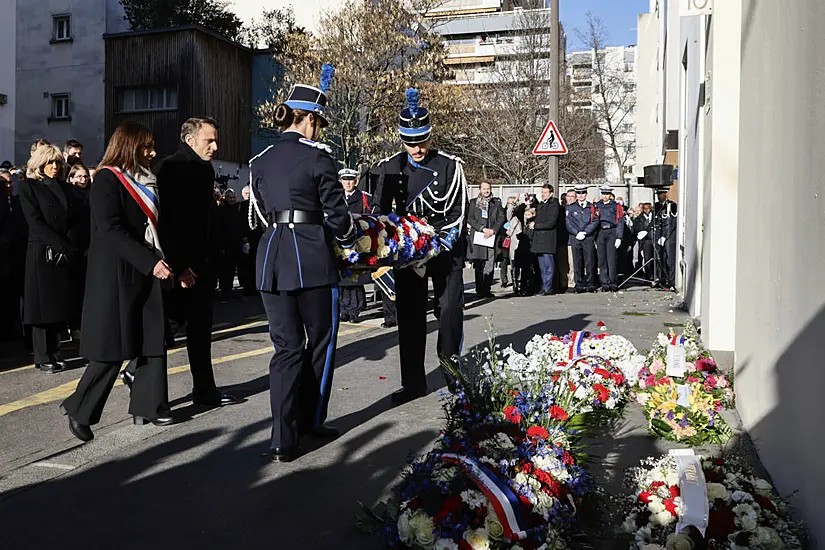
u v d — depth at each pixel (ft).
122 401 20.76
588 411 16.83
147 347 17.56
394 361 25.64
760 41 15.70
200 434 17.35
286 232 15.47
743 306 17.53
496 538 10.76
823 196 10.66
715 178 24.09
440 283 20.42
